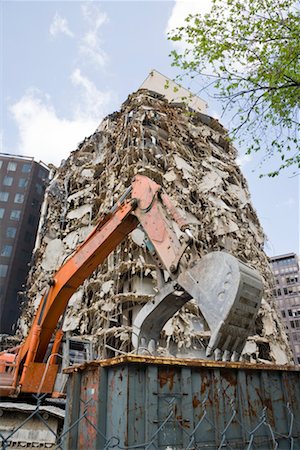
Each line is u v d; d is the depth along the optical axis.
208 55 9.66
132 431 4.04
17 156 67.69
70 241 36.56
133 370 4.43
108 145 42.28
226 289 6.25
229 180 44.91
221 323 6.01
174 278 7.43
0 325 51.94
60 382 11.86
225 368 5.20
